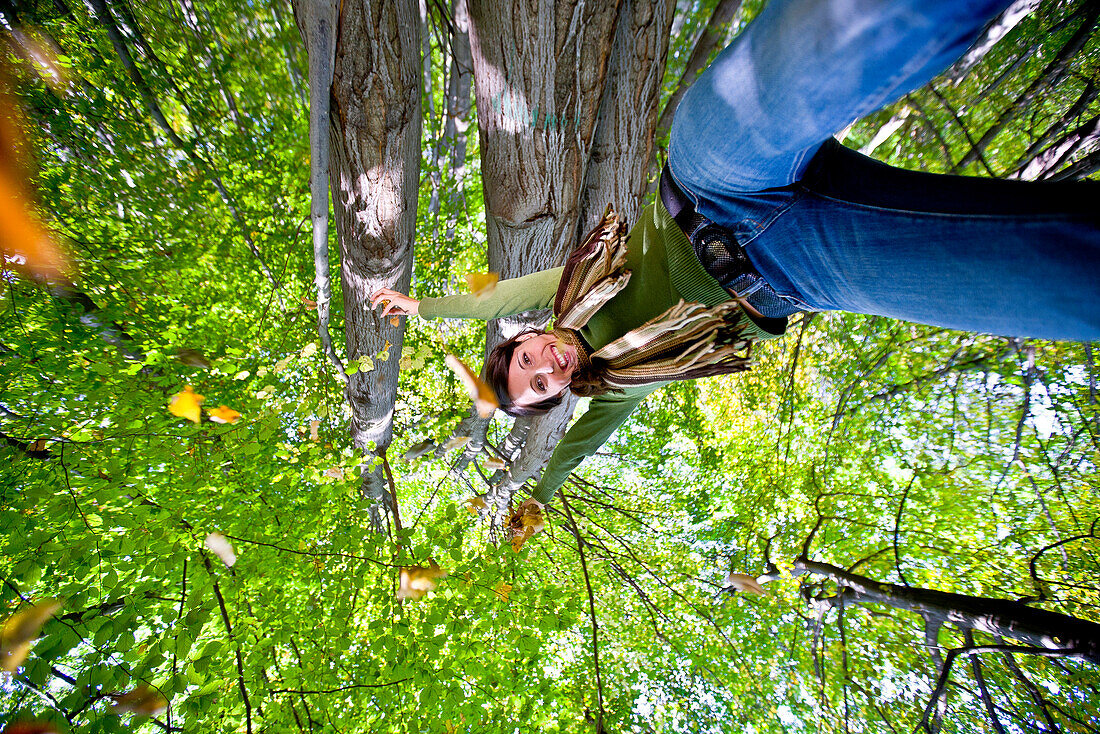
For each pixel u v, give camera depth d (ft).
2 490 12.07
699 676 22.58
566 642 20.83
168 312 17.40
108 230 16.90
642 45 8.60
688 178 3.90
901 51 2.27
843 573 12.69
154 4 18.63
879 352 22.16
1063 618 9.23
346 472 13.33
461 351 23.32
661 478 28.86
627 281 4.65
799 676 21.83
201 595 9.77
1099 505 19.26
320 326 12.51
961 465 21.45
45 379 13.93
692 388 29.66
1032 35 17.29
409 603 13.55
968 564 20.43
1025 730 12.37
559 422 13.41
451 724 11.18
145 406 12.32
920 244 3.30
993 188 3.13
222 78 19.80
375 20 7.34
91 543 9.39
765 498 25.31
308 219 19.71
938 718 10.82
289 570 12.85
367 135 8.39
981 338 18.28
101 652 8.37
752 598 21.63
